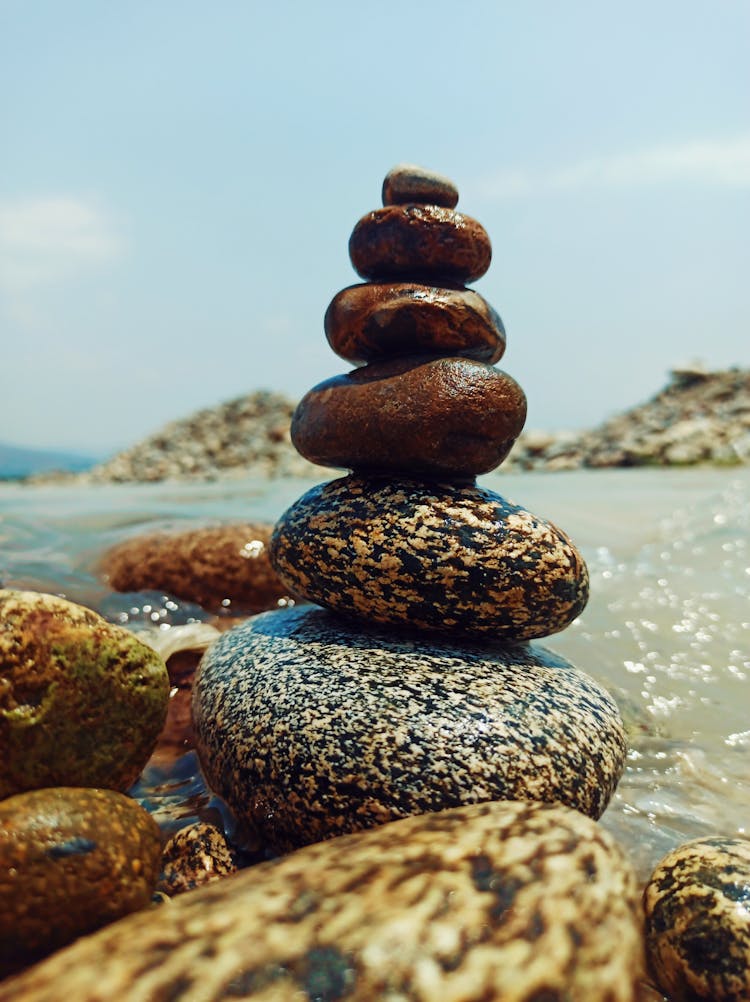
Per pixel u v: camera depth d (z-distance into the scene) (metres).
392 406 0.32
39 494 1.55
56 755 0.24
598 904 0.20
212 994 0.17
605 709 0.31
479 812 0.23
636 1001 0.19
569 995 0.18
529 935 0.19
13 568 0.61
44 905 0.20
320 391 0.35
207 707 0.32
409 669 0.30
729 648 0.48
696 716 0.40
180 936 0.18
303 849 0.22
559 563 0.31
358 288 0.34
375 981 0.17
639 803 0.32
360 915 0.19
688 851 0.24
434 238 0.34
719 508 0.82
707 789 0.33
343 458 0.34
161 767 0.34
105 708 0.25
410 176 0.34
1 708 0.23
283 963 0.18
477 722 0.28
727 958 0.21
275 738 0.28
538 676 0.31
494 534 0.31
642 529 0.77
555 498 1.01
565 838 0.22
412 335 0.33
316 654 0.31
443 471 0.33
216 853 0.26
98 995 0.17
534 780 0.27
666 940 0.22
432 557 0.31
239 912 0.19
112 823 0.21
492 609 0.31
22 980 0.17
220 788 0.30
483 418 0.32
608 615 0.53
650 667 0.46
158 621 0.55
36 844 0.20
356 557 0.32
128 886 0.21
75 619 0.25
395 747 0.27
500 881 0.20
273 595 0.59
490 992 0.17
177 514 0.96
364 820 0.26
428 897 0.19
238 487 1.66
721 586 0.58
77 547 0.69
